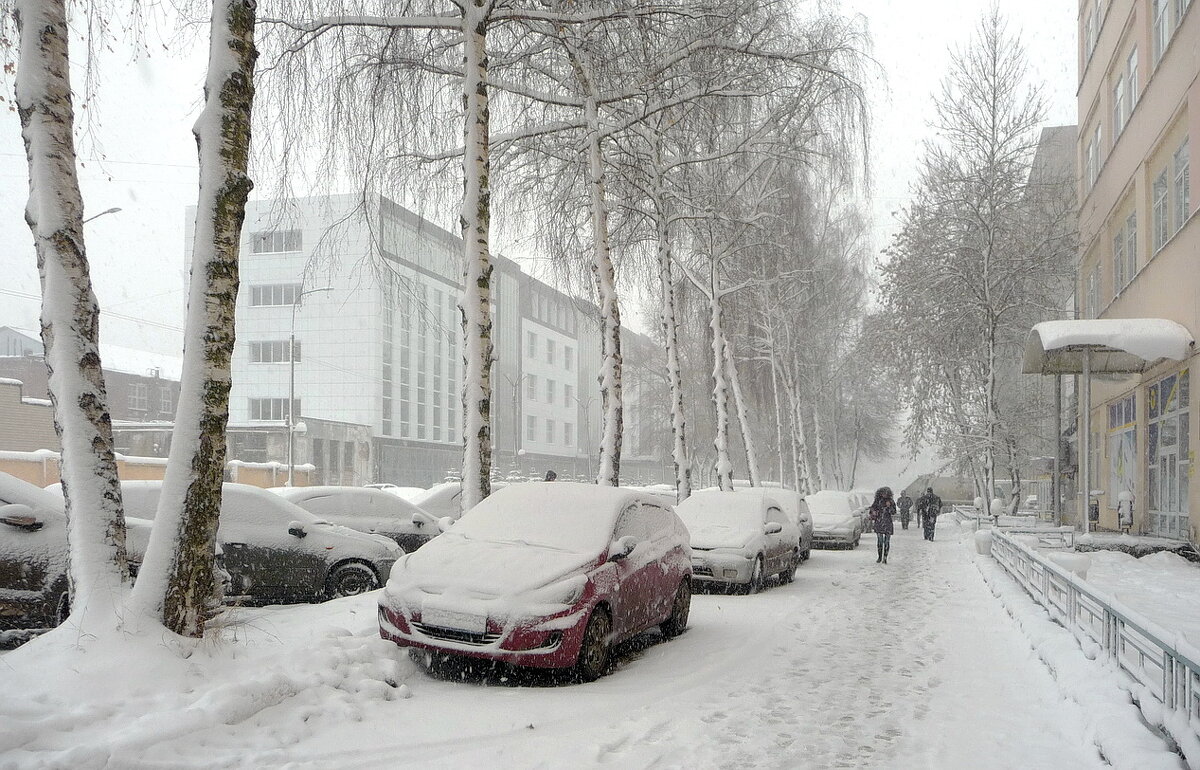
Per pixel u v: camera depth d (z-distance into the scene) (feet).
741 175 72.69
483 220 37.68
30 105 21.84
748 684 24.41
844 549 83.51
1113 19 87.45
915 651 29.53
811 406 151.94
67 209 22.00
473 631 22.71
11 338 238.68
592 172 52.80
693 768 17.02
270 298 207.10
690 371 137.49
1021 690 23.77
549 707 21.03
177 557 21.13
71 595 20.80
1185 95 60.34
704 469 226.38
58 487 36.78
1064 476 112.57
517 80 47.73
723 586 46.44
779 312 116.88
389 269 42.75
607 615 25.53
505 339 267.39
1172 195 65.67
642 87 46.98
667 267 64.59
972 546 79.00
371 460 201.98
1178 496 64.34
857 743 18.86
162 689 18.62
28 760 14.57
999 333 105.19
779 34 53.47
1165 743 16.31
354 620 28.35
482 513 28.94
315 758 16.61
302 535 35.29
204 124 22.57
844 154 57.41
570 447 316.60
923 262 98.27
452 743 18.07
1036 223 100.37
